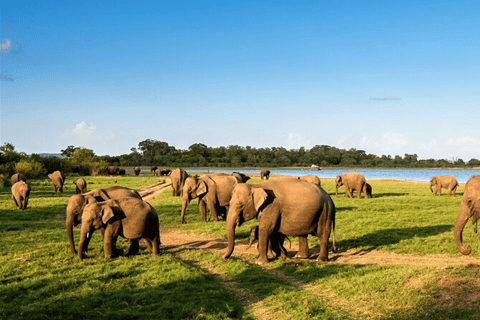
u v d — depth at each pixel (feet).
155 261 37.47
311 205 38.40
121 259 38.60
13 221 65.10
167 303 25.96
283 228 39.11
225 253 39.06
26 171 191.42
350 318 23.82
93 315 24.34
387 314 24.03
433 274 28.71
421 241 46.83
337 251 44.11
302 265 37.11
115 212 39.14
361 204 87.56
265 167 606.55
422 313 23.36
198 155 643.86
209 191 65.57
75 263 37.22
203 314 24.35
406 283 28.30
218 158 645.10
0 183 136.87
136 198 43.70
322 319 23.66
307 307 25.54
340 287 29.48
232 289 30.48
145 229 39.93
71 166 256.73
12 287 29.53
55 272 34.14
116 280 31.53
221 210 67.51
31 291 28.76
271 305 26.55
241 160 644.69
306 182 40.34
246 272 34.76
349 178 107.96
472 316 21.80
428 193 121.80
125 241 48.26
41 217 70.59
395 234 51.70
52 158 243.19
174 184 107.14
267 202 38.58
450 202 90.68
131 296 27.58
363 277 30.68
